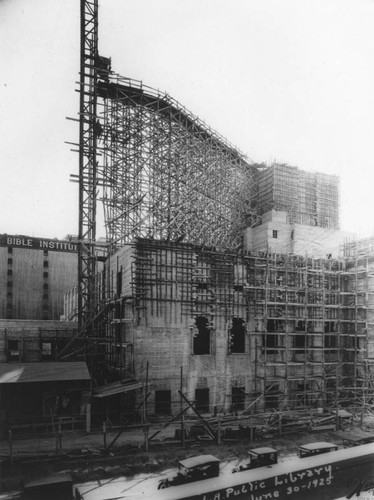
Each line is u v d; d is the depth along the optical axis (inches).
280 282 1504.7
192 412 1286.9
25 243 3737.7
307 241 1969.7
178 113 1881.2
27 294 3668.8
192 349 1320.1
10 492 764.0
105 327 1551.4
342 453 884.0
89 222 1641.2
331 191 2244.1
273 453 857.5
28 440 1042.1
